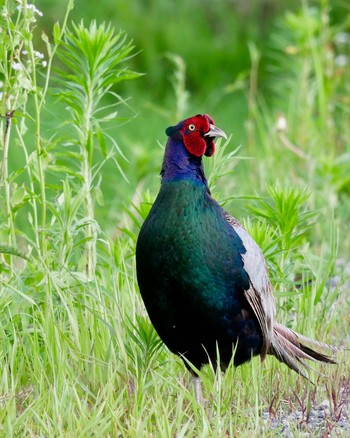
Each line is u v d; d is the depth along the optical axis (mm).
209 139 9695
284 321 11398
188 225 9359
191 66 26016
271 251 11266
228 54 26328
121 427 8453
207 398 9797
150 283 9508
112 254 11398
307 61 18656
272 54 25234
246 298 9625
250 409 9055
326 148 18188
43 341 10117
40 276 10516
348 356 10852
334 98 19328
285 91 19922
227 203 12078
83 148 11148
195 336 9648
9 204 10594
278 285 11633
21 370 9703
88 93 11102
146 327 9773
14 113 10461
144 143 19328
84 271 10984
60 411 8711
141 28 26438
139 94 24859
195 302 9430
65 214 10422
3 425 8578
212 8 28141
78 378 9391
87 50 10961
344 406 9586
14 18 14898
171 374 9656
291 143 18000
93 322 10188
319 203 15781
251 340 9859
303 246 12961
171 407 9242
